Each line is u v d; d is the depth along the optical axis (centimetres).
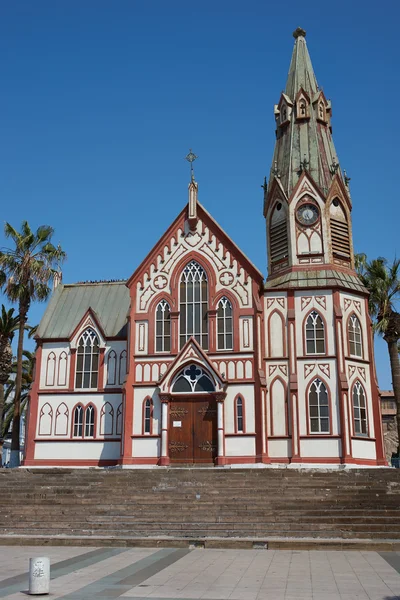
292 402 4141
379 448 4209
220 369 4262
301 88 5100
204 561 2012
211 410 4200
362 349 4394
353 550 2283
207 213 4575
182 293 4478
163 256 4569
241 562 1992
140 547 2381
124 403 4284
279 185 4831
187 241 4566
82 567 1888
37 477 3528
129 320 4472
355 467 3981
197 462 4131
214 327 4350
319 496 2981
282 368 4266
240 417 4153
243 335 4297
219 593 1491
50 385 4678
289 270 4566
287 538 2455
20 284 5088
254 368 4216
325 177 4791
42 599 1417
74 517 2845
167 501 2978
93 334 4756
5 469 3791
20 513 2920
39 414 4616
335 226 4678
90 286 5234
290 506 2822
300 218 4675
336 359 4212
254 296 4356
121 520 2791
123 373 4625
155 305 4478
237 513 2777
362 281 4997
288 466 4025
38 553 2217
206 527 2652
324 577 1712
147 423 4256
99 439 4503
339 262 4606
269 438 4131
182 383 4269
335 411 4125
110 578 1697
